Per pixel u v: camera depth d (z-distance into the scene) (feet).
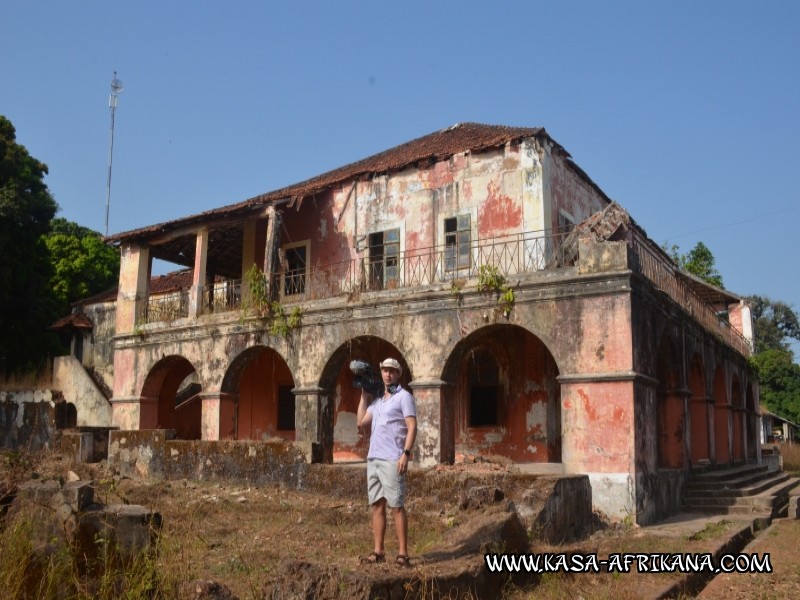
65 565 17.22
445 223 55.47
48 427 68.23
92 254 108.78
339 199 61.36
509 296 44.16
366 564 19.49
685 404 51.88
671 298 48.39
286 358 53.83
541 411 54.03
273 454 41.42
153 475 46.47
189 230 62.54
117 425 64.28
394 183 58.49
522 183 52.44
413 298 47.96
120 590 17.10
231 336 57.26
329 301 51.83
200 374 58.75
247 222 62.54
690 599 24.23
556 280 42.86
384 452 19.98
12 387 73.67
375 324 49.60
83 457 53.67
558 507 31.86
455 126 71.87
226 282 66.44
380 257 58.23
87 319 89.45
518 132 55.93
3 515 19.84
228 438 57.11
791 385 143.54
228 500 36.29
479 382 56.90
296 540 27.32
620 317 40.78
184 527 27.86
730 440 67.82
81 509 18.35
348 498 37.78
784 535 38.50
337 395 64.23
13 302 84.79
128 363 64.64
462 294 46.09
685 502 48.21
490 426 55.88
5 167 80.89
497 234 52.90
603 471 39.91
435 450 45.37
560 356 42.24
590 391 40.98
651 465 41.93
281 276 57.52
